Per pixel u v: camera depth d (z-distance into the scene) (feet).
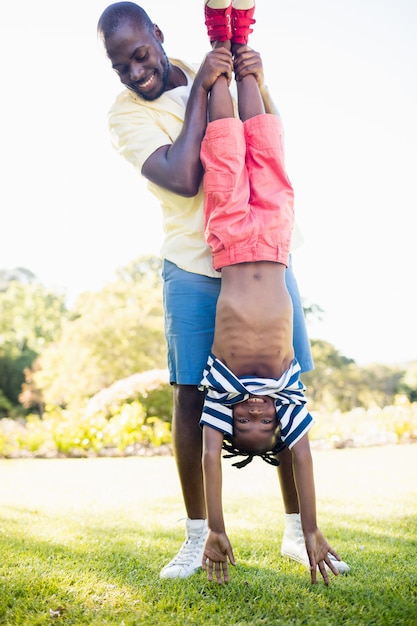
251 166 7.93
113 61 8.11
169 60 8.87
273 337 7.43
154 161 8.09
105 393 32.17
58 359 59.21
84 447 28.99
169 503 14.28
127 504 14.21
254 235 7.55
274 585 7.36
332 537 10.23
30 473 21.29
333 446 28.58
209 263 8.19
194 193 8.02
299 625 6.18
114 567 8.45
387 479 17.30
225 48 8.07
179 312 8.25
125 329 54.13
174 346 8.30
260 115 7.93
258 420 7.13
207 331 8.19
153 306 55.16
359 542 9.82
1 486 17.94
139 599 6.98
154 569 8.34
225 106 7.93
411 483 16.44
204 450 7.14
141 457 27.30
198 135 7.90
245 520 11.73
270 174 7.88
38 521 12.02
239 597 6.98
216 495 7.00
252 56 8.23
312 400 70.23
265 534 10.39
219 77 8.02
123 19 8.00
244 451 7.32
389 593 7.01
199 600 6.91
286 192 7.89
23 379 86.79
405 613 6.37
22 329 98.99
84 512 13.12
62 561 8.69
